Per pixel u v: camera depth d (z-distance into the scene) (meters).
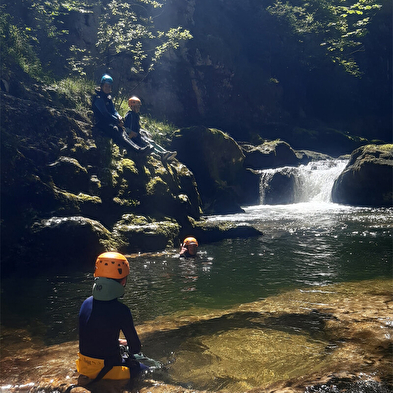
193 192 11.83
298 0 31.41
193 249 8.03
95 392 2.82
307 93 30.83
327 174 17.88
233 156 17.11
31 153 8.55
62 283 6.37
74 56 15.77
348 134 28.34
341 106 31.34
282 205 17.31
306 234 9.87
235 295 5.42
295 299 5.08
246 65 27.64
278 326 4.15
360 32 29.39
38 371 3.29
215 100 25.00
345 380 2.87
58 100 10.48
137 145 10.70
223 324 4.29
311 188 18.34
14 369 3.35
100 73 17.05
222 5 28.28
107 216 8.94
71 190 8.73
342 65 30.47
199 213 11.88
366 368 3.07
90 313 3.02
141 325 4.36
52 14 14.93
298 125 28.28
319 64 29.80
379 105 33.25
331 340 3.71
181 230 10.02
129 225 8.93
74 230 7.66
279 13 28.78
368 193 15.64
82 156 9.44
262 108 27.16
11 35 11.49
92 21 17.55
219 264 7.30
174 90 22.67
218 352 3.55
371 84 33.28
